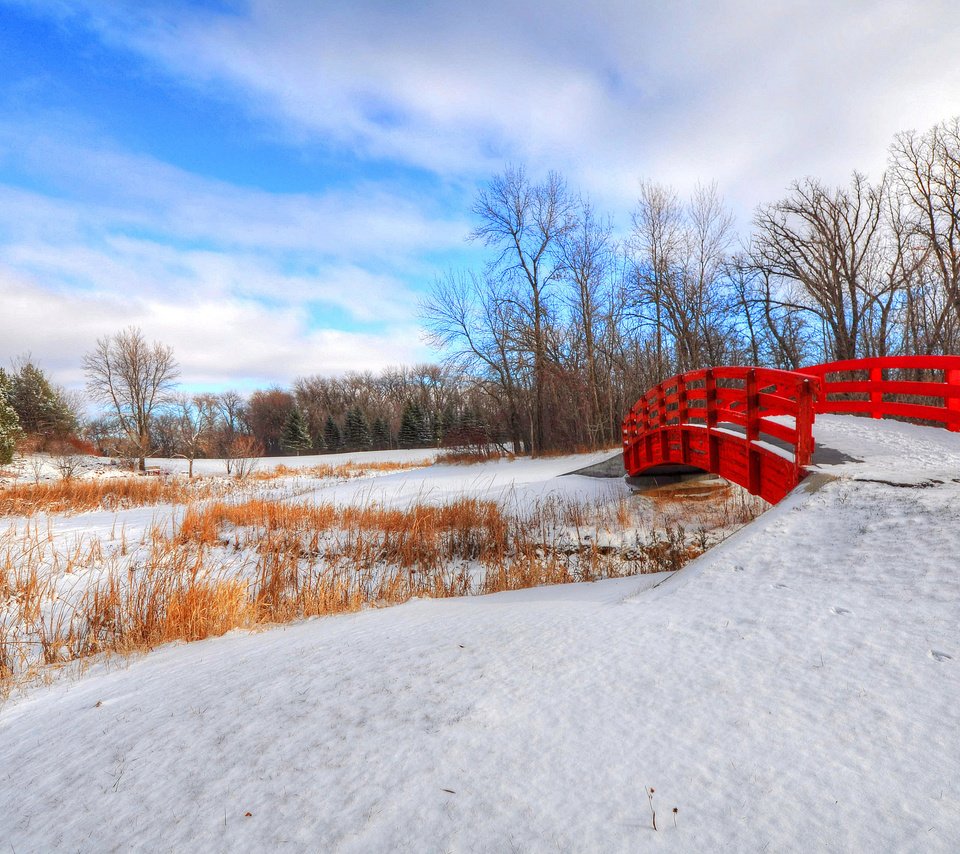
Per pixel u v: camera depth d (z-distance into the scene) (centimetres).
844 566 381
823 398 625
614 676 268
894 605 312
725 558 443
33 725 300
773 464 717
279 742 230
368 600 657
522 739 215
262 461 4672
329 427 7444
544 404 2905
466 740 217
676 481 1351
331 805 182
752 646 288
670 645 302
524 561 852
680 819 165
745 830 159
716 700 236
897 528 412
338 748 220
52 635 526
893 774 180
